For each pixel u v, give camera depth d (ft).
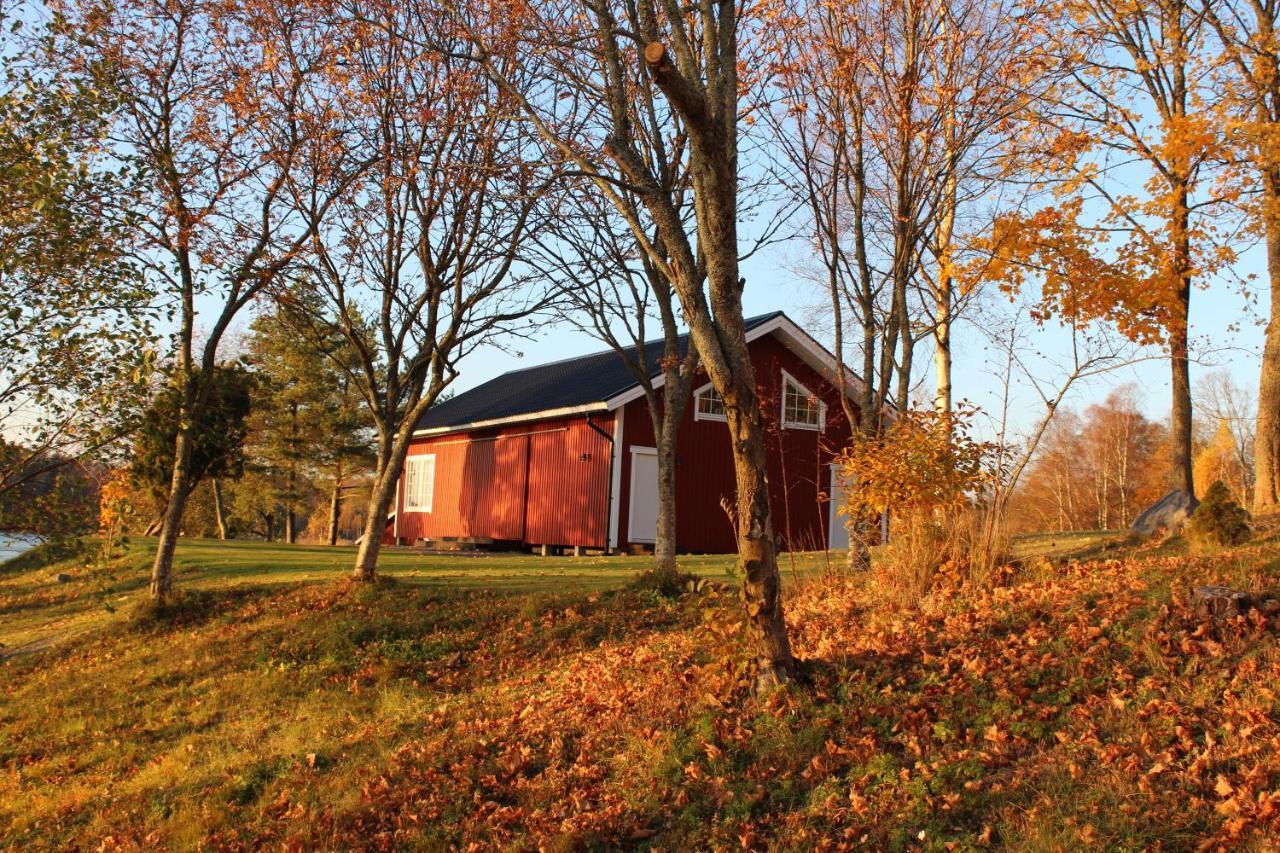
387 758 27.78
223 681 39.70
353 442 130.62
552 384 95.81
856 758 20.99
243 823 25.73
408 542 106.93
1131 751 18.89
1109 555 37.35
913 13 38.81
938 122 39.88
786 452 80.69
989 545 33.60
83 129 38.96
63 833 28.12
